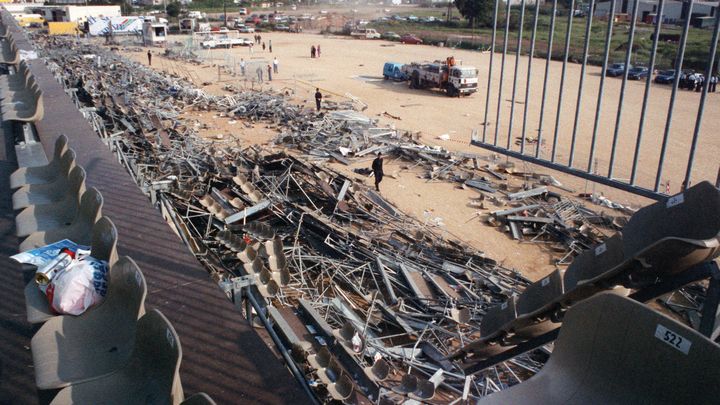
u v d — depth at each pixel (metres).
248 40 67.88
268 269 9.02
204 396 2.65
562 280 4.28
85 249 4.87
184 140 19.20
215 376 3.66
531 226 15.13
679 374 2.53
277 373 3.71
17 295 6.16
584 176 5.11
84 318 4.03
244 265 8.34
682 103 31.05
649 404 2.67
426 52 61.81
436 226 15.26
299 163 15.91
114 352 3.72
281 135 23.38
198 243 10.54
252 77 42.16
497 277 11.36
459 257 12.11
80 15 68.50
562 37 45.09
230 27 85.44
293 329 7.33
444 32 77.38
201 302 4.51
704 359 2.41
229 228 11.72
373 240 12.33
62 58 37.38
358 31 80.50
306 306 8.18
